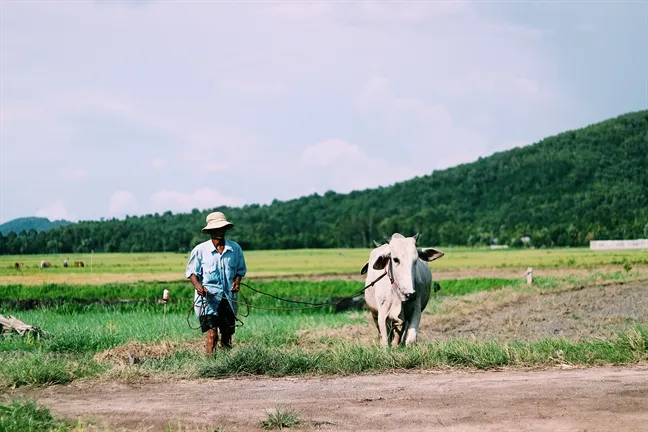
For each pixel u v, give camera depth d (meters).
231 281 10.63
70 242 139.50
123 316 20.27
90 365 9.62
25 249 136.00
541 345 9.94
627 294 24.67
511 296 24.19
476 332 15.76
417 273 10.83
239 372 9.20
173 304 26.72
